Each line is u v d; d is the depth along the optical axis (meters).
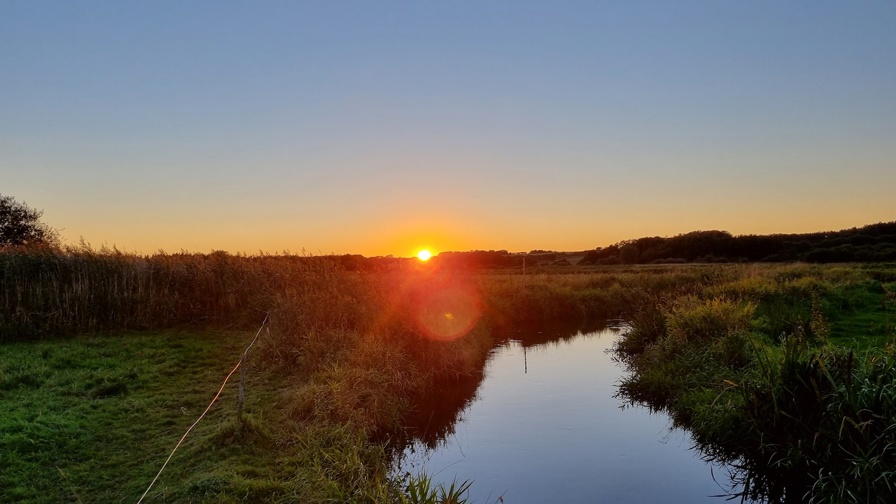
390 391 10.73
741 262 60.38
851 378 7.22
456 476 8.19
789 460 7.25
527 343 19.47
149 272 15.56
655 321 16.52
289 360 11.53
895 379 6.71
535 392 12.73
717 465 8.55
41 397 9.15
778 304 15.54
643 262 70.25
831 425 6.98
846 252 52.94
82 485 6.40
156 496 6.11
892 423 6.31
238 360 12.02
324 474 6.64
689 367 11.86
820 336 10.01
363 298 14.82
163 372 11.04
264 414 8.79
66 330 13.76
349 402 9.13
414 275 18.61
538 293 25.75
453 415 10.99
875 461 6.14
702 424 9.18
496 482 7.99
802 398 7.48
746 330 11.73
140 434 7.92
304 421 8.44
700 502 7.44
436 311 15.98
